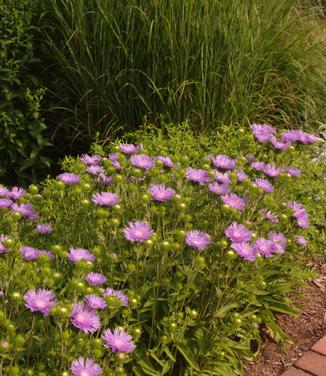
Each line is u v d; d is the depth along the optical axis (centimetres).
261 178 222
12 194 205
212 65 324
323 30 419
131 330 179
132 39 322
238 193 213
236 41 329
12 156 336
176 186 217
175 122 324
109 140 333
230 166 219
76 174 220
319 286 250
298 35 380
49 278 166
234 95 327
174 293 185
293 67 371
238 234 186
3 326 158
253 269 197
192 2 319
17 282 168
